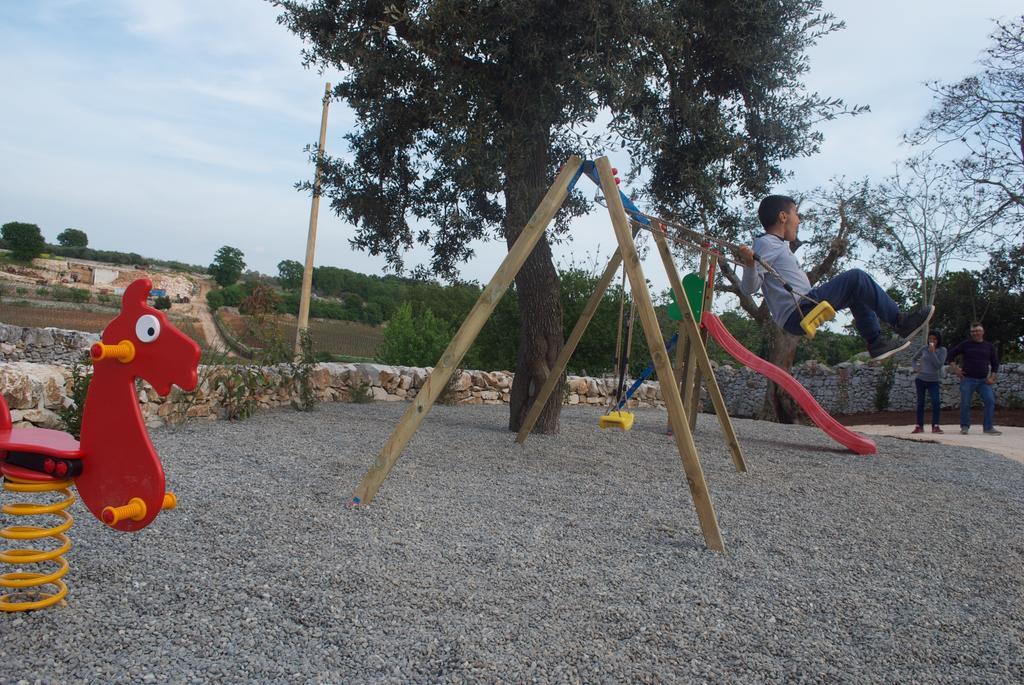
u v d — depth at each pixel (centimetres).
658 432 920
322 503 436
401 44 661
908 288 1614
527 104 657
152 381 245
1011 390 1845
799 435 1018
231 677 223
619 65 635
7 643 237
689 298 870
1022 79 1472
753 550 394
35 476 257
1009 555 420
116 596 280
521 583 320
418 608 286
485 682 230
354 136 841
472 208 915
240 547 344
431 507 444
